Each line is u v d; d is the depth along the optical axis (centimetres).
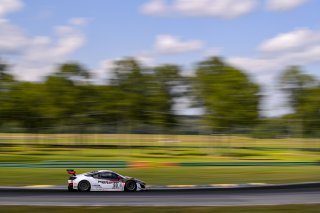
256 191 2339
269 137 11262
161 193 2222
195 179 3088
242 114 7094
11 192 2217
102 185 2341
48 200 1919
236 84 7219
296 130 8675
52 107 8262
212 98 7175
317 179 3102
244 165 4425
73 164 4131
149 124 8794
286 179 3098
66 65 8412
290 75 7994
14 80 8106
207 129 7675
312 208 1653
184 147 8775
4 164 4069
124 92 8475
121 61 8538
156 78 8544
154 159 5622
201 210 1584
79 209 1580
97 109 8475
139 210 1568
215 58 7512
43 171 3700
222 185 2716
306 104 7912
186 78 8588
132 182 2359
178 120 8750
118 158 5681
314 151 7950
